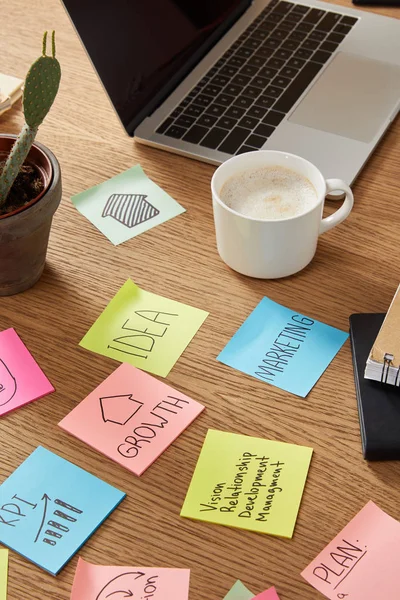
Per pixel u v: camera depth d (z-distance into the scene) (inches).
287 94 38.7
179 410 27.2
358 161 35.1
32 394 28.0
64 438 26.7
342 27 42.7
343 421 26.6
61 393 28.1
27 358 29.2
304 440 26.1
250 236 29.5
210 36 42.1
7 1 47.1
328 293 30.8
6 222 28.0
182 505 24.6
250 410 27.1
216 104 38.6
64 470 25.8
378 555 23.0
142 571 23.1
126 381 28.3
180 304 30.8
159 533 24.0
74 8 33.9
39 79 25.7
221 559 23.3
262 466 25.5
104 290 31.6
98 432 26.7
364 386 26.8
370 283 31.1
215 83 39.8
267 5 44.6
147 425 26.8
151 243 33.4
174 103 38.9
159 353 29.1
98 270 32.4
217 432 26.5
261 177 31.5
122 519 24.4
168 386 28.0
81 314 30.8
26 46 43.9
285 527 23.8
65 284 31.9
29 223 28.5
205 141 36.8
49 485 25.4
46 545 23.8
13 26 45.3
